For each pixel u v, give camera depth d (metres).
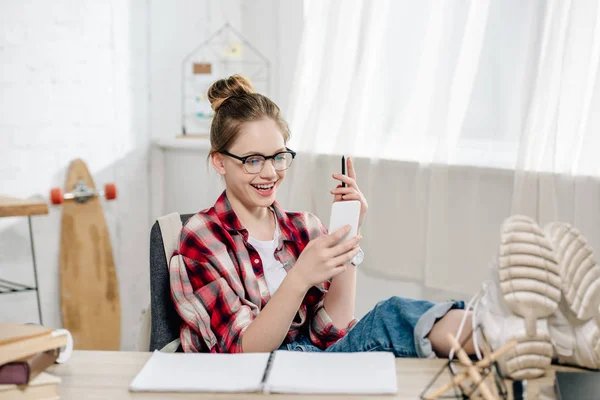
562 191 2.27
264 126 1.50
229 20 3.38
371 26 2.71
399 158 2.69
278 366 1.13
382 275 2.82
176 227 1.58
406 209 2.69
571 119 2.25
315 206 2.90
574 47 2.22
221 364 1.16
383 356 1.17
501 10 2.42
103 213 2.96
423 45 2.63
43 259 2.82
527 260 1.05
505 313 1.08
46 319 2.84
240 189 1.52
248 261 1.53
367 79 2.75
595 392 0.97
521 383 1.00
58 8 2.82
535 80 2.30
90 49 2.96
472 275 2.52
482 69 2.46
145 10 3.19
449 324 1.17
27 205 2.20
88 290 2.91
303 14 3.11
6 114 2.66
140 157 3.25
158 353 1.22
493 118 2.46
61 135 2.87
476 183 2.49
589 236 2.23
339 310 1.61
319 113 2.84
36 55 2.75
